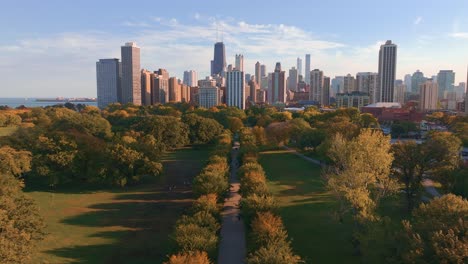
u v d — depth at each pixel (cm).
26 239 3503
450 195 3403
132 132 10850
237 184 7469
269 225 3588
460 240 2614
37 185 7619
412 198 5416
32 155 7238
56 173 7244
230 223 5041
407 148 5431
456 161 5666
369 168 4828
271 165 9450
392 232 3528
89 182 7812
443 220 2966
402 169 5469
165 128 11781
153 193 7119
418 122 16725
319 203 6047
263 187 5097
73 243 4562
